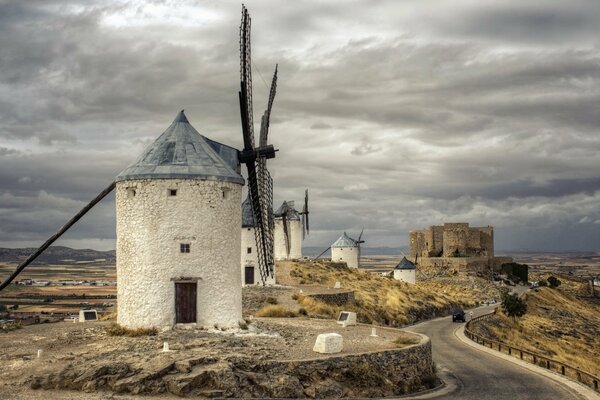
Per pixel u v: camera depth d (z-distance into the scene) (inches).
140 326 1268.5
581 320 3816.4
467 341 1998.0
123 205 1305.4
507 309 3009.4
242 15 1547.7
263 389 969.5
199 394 933.8
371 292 3021.7
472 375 1336.1
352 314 1567.4
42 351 1115.9
